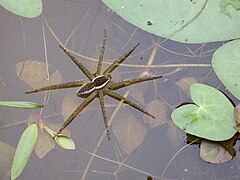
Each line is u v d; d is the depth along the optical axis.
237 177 0.26
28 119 0.26
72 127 0.26
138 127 0.26
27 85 0.27
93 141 0.26
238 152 0.26
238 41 0.27
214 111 0.26
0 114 0.26
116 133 0.26
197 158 0.26
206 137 0.25
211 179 0.26
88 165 0.26
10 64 0.27
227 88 0.26
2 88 0.27
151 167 0.26
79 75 0.27
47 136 0.26
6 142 0.26
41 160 0.26
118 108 0.27
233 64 0.27
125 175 0.26
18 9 0.27
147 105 0.27
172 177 0.26
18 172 0.24
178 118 0.26
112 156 0.26
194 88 0.26
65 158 0.26
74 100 0.27
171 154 0.26
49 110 0.26
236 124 0.25
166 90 0.27
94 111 0.27
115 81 0.27
